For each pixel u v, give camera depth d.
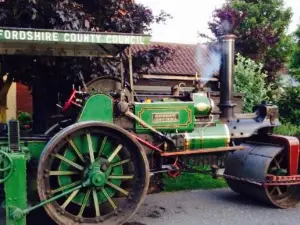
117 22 7.32
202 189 6.98
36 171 4.89
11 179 4.33
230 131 5.84
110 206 5.07
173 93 5.84
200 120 5.70
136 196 4.88
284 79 14.83
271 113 6.15
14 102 12.35
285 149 6.06
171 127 5.33
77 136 4.74
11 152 4.50
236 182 6.29
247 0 16.30
